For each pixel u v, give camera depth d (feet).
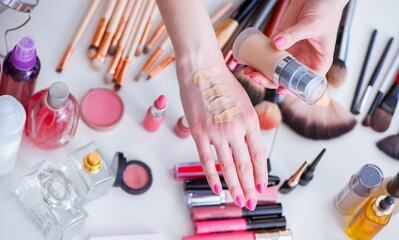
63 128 2.69
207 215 2.83
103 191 2.75
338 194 3.05
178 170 2.88
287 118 3.14
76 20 3.08
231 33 3.18
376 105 3.30
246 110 2.67
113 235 2.73
